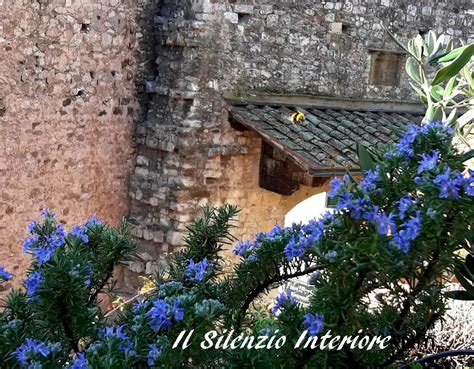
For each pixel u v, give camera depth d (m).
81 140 7.72
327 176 7.55
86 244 2.45
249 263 2.27
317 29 8.77
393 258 1.77
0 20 6.77
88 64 7.65
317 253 1.88
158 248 8.17
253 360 1.82
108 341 1.83
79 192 7.80
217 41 8.05
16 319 2.03
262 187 8.48
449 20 9.86
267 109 8.22
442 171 1.78
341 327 1.85
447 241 1.80
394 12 9.38
